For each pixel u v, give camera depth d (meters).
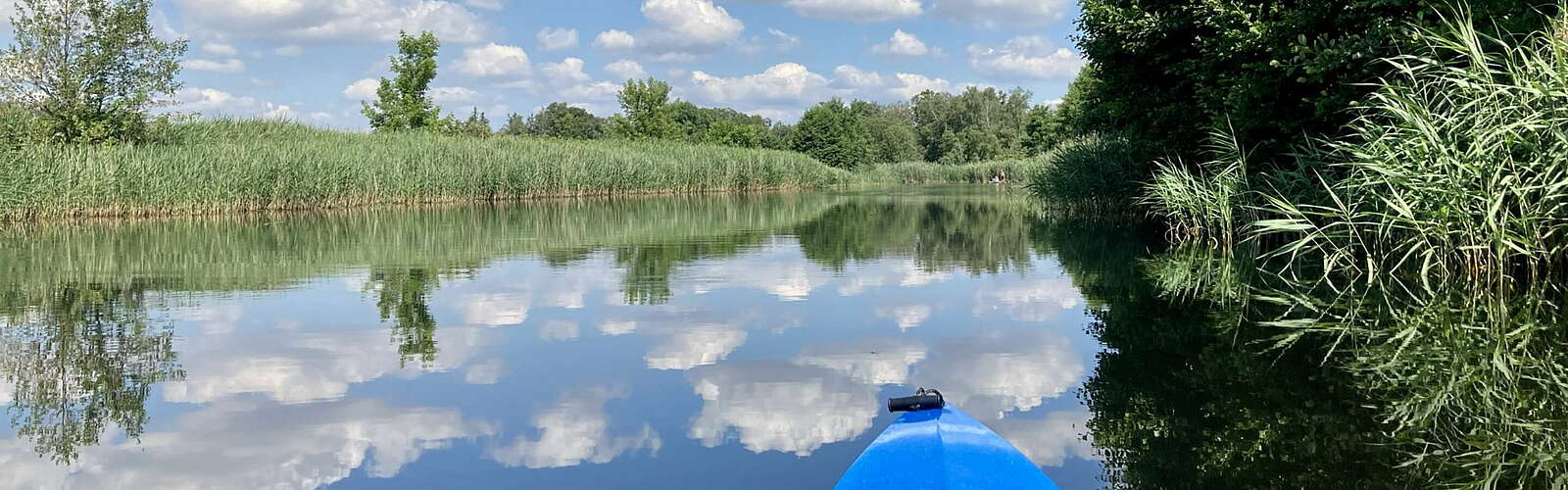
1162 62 13.03
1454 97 7.35
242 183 19.09
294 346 5.39
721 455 3.42
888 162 83.62
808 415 3.92
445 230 14.47
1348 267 8.16
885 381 4.47
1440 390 4.15
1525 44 7.40
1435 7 7.90
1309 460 3.28
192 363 4.96
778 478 3.19
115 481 3.20
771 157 38.94
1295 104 10.33
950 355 5.06
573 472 3.26
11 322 6.21
